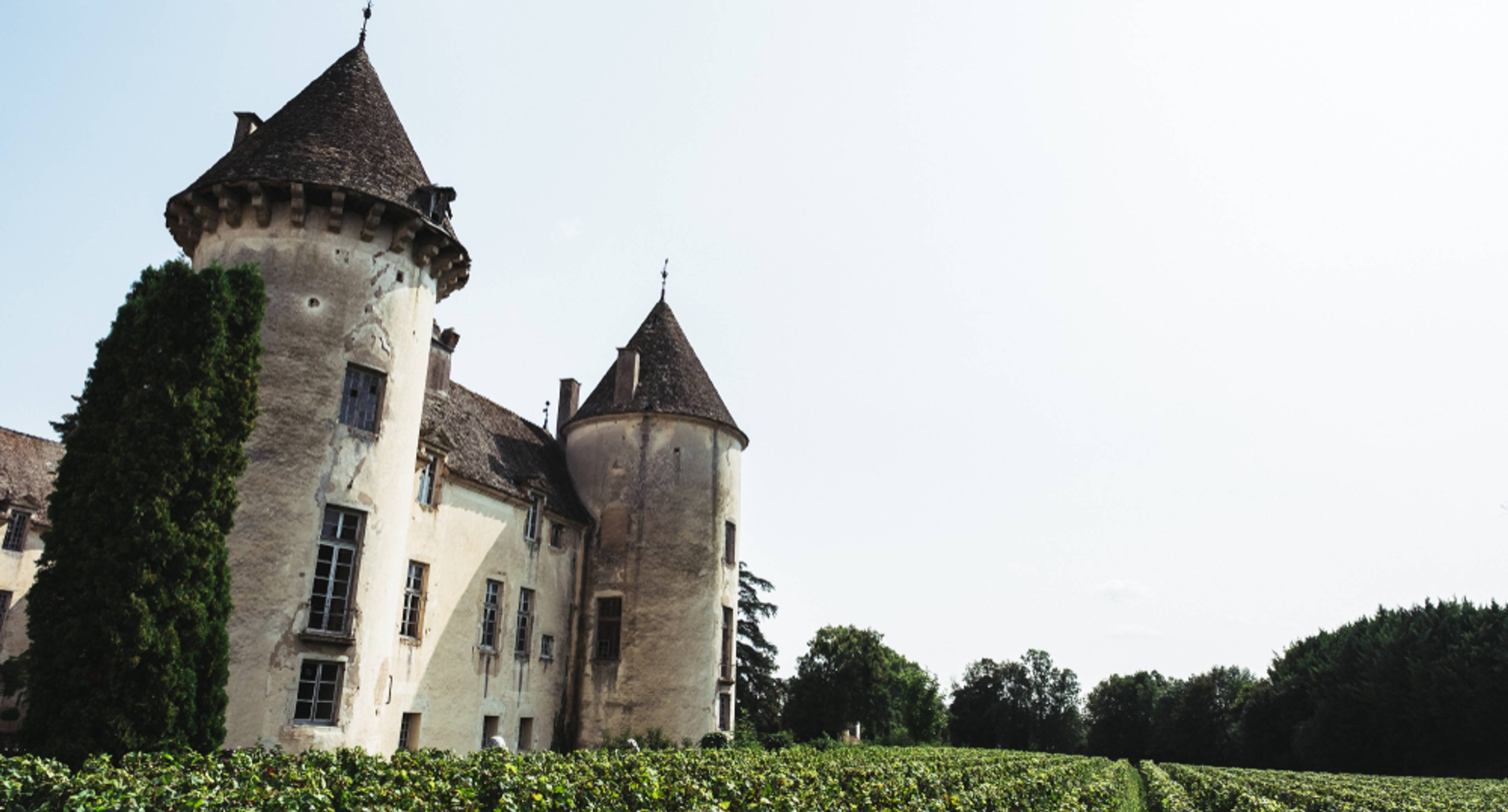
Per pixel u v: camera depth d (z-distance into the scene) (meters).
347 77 21.33
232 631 16.47
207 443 14.55
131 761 10.98
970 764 23.91
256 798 8.62
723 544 31.22
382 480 18.94
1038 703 104.06
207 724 14.02
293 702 16.84
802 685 69.50
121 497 13.65
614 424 31.27
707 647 29.62
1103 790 23.38
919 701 89.50
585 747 28.03
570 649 28.98
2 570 29.69
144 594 13.49
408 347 19.95
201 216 18.88
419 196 20.44
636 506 30.11
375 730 18.27
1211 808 27.02
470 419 28.08
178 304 14.86
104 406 14.28
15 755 12.48
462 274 22.00
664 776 12.91
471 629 24.53
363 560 18.31
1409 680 53.66
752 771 14.37
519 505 27.20
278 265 18.56
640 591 29.23
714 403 32.50
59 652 12.98
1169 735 83.88
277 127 19.78
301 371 18.17
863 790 13.70
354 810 8.82
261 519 17.19
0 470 30.92
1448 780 40.12
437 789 10.29
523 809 9.98
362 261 19.30
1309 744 59.19
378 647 18.47
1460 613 54.72
